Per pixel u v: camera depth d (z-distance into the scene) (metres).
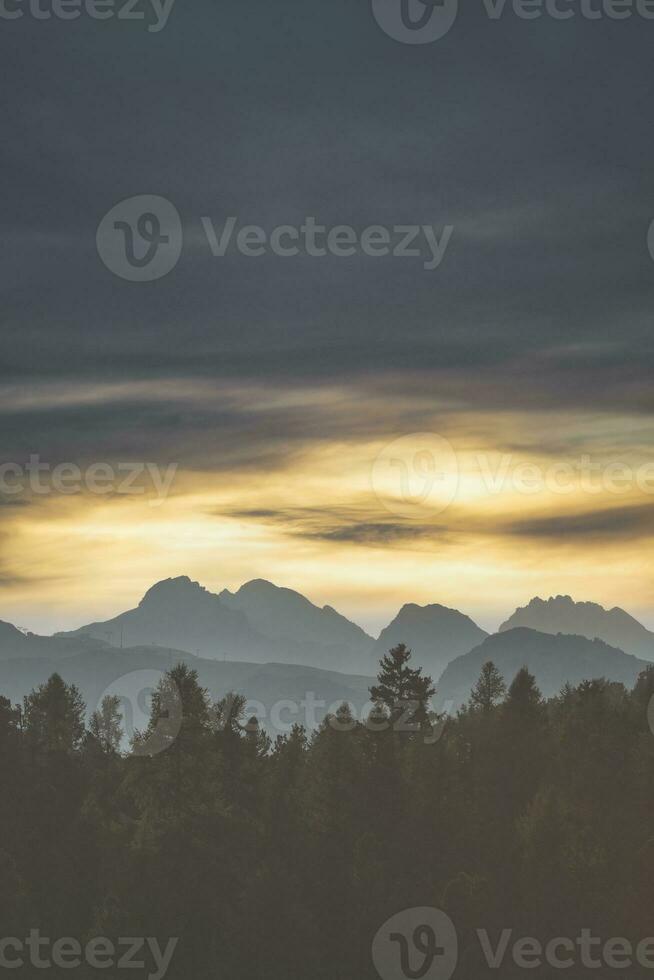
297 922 78.75
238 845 81.81
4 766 90.25
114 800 87.50
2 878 82.06
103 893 82.19
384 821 88.38
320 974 78.19
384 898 83.25
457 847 88.00
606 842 86.44
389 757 91.19
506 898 84.19
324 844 86.12
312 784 89.81
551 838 85.25
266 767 91.81
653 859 84.38
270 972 76.56
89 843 85.94
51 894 83.62
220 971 75.62
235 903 78.56
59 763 91.56
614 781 92.44
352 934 81.06
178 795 78.75
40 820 87.62
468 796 92.62
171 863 77.06
